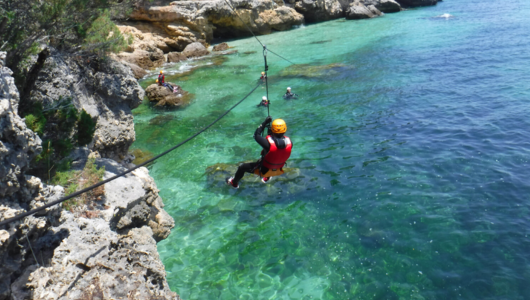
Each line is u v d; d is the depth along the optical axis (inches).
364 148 546.6
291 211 411.5
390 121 638.5
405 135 578.2
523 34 1239.5
